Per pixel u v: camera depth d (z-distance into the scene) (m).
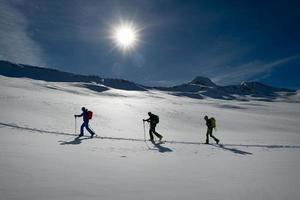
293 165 11.01
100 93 105.06
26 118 23.39
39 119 24.33
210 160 11.48
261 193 6.67
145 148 13.94
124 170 8.52
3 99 32.94
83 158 9.92
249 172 9.23
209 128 18.64
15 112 25.83
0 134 14.71
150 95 137.75
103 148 12.88
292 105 167.25
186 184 7.28
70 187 6.36
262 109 113.19
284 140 27.58
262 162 11.52
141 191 6.43
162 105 61.25
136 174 8.10
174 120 40.44
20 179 6.68
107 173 7.97
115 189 6.45
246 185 7.41
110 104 48.00
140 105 53.00
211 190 6.78
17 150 10.34
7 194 5.58
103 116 33.44
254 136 31.30
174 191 6.56
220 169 9.58
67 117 28.84
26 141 13.06
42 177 7.00
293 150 17.00
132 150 12.94
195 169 9.38
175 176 8.16
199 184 7.34
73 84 152.50
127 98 96.81
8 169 7.47
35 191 5.89
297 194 6.66
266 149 16.69
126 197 5.92
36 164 8.34
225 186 7.22
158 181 7.45
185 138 23.95
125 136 21.72
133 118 36.16
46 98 40.69
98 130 24.12
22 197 5.47
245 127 43.53
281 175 8.88
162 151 13.31
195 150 14.47
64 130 20.97
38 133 16.59
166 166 9.62
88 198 5.69
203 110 61.97
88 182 6.88
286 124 55.16
